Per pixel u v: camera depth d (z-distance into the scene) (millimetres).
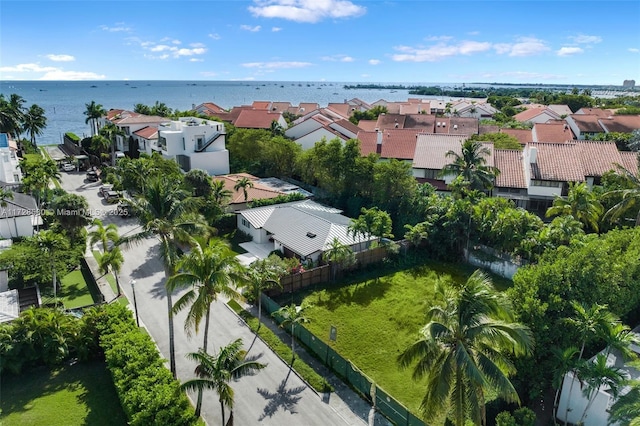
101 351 30719
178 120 85688
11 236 47281
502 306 20469
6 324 29344
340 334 33469
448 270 44344
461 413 19656
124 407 24172
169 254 29109
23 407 25984
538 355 25500
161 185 30188
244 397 26844
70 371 29453
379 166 52562
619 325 24047
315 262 42125
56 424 24734
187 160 70938
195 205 31609
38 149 99250
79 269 44000
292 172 68875
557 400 26250
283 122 100500
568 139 82188
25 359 28734
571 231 40062
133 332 28797
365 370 29594
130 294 38750
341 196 57406
